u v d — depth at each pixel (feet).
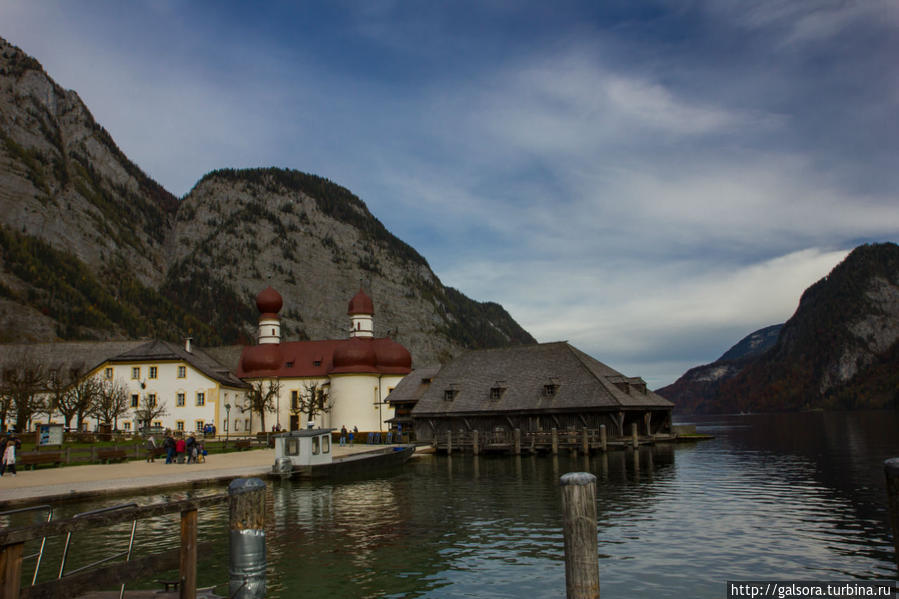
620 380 249.14
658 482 136.26
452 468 179.01
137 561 34.86
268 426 341.00
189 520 36.70
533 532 86.43
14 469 135.13
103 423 276.41
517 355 266.98
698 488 126.41
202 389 297.53
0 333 609.42
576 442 214.48
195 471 142.92
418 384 296.71
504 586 62.13
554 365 252.83
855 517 94.73
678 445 246.47
